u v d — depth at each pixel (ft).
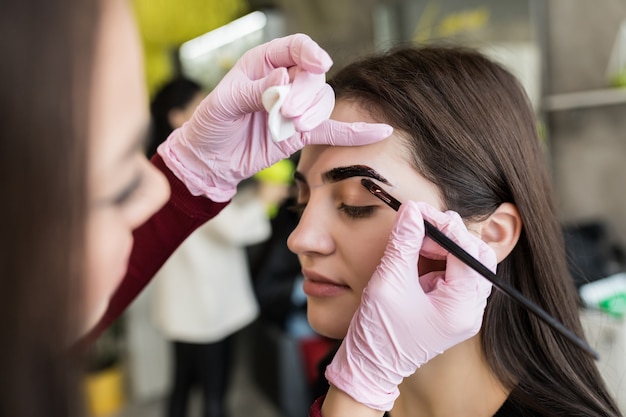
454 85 2.11
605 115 5.56
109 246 1.17
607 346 4.19
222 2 8.51
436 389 2.16
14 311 0.93
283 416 7.00
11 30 0.89
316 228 2.11
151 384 8.29
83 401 1.04
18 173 0.90
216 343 6.29
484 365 2.15
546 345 2.16
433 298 1.78
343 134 2.00
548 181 2.35
